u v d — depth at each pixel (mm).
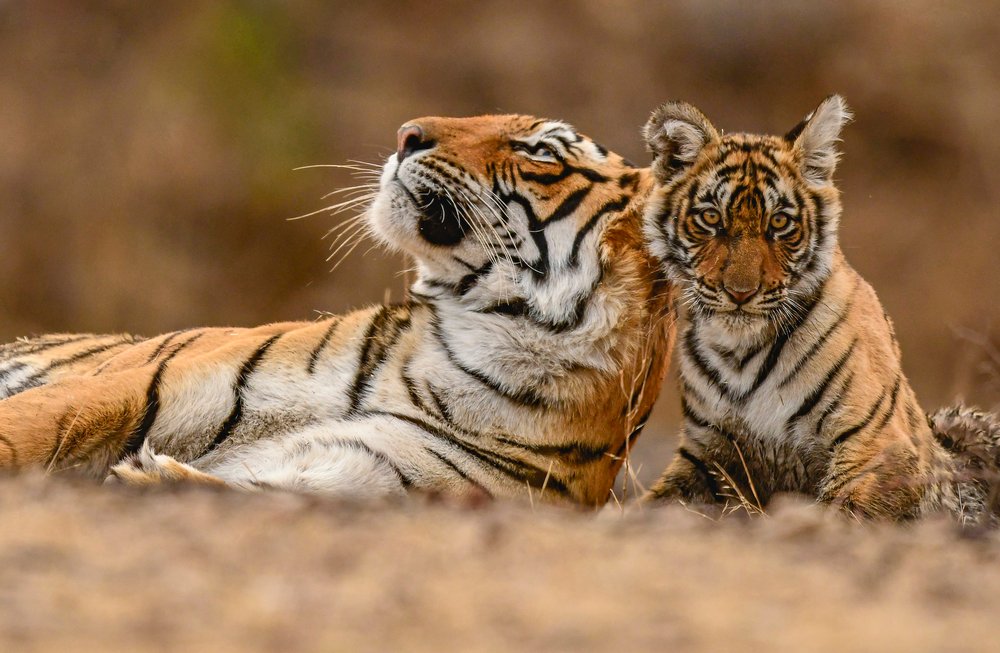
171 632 4746
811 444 10266
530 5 31688
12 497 7016
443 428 9539
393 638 4785
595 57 31359
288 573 5641
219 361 9570
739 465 10711
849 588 5734
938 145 30531
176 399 9367
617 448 10023
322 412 9586
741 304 10086
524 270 9820
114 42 29047
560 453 9648
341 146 29344
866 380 10141
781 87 31422
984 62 31266
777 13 31531
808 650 4723
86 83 28391
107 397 9133
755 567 6062
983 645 4848
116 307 26141
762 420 10367
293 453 9367
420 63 30891
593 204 10047
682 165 10766
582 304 9672
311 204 28094
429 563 5926
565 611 5211
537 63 31078
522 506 8672
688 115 10750
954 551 6734
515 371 9578
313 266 27531
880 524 9266
